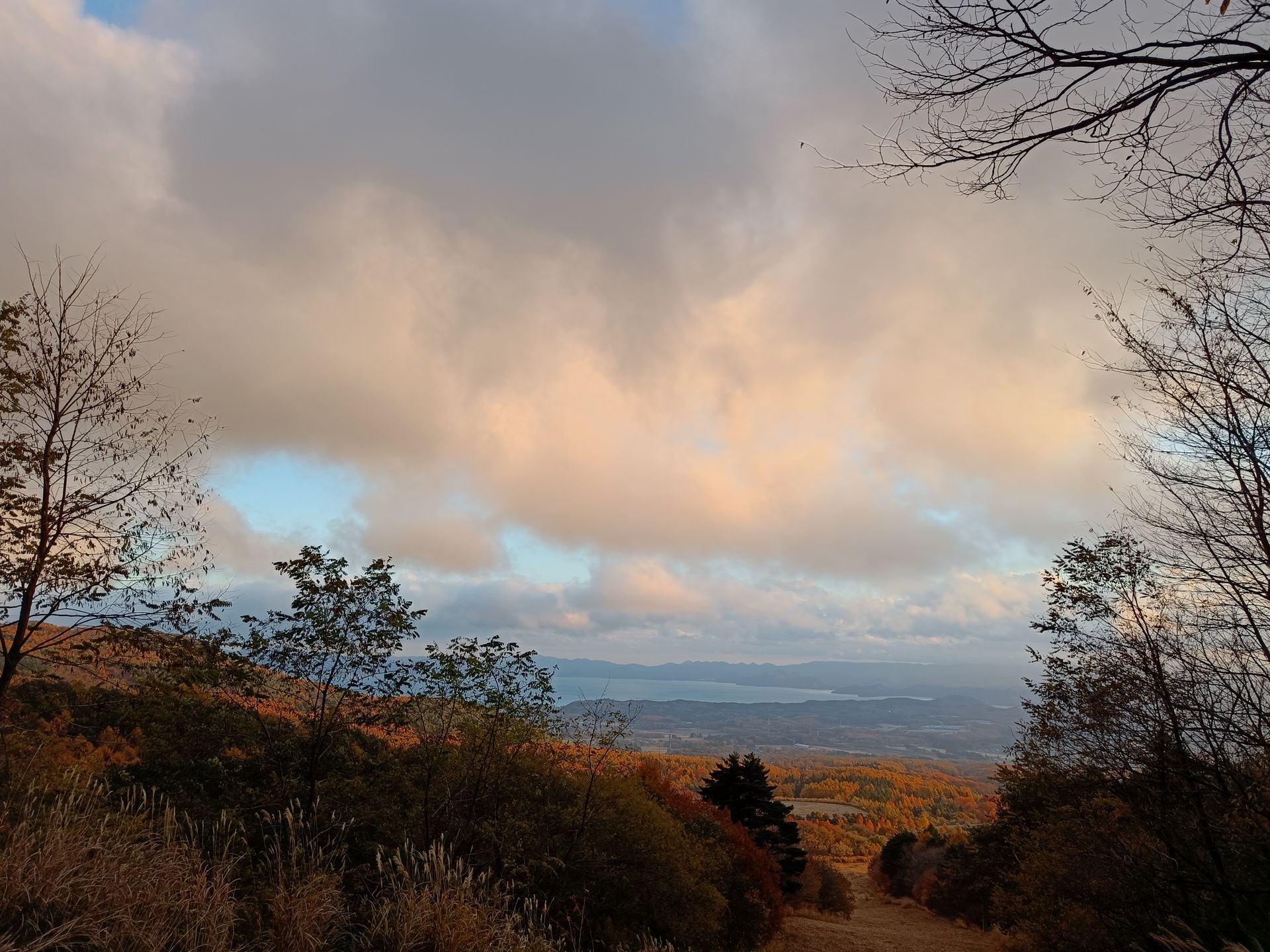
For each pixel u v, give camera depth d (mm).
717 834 23859
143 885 4793
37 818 5434
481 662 11078
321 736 9898
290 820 6258
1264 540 6652
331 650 9953
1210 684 8047
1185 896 9195
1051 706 10539
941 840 50938
